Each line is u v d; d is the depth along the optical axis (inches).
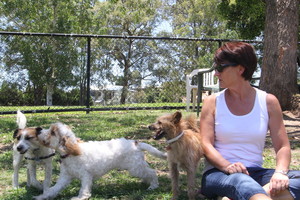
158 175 169.5
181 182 155.3
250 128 109.8
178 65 484.4
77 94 471.8
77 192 145.6
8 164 189.6
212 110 115.3
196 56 613.3
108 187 152.3
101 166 139.0
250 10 560.1
